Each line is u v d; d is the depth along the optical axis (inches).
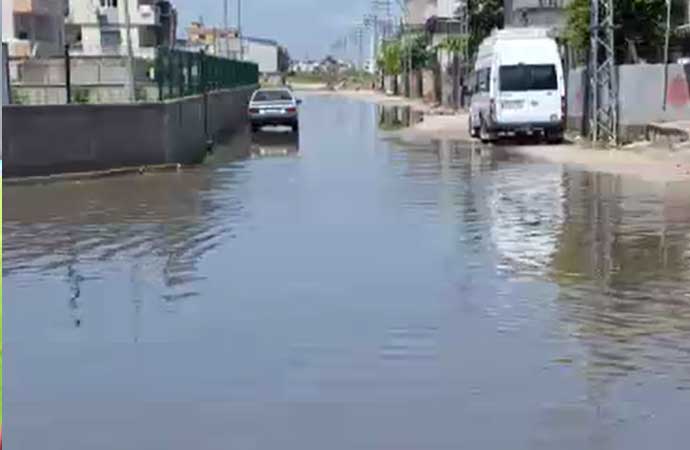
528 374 287.3
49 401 270.2
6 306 384.5
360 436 240.2
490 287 405.4
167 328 348.2
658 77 1219.9
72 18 3506.4
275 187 790.5
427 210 639.1
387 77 4906.5
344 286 410.6
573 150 1136.8
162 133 938.7
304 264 459.8
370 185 796.0
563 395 268.2
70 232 565.3
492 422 247.9
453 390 273.7
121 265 466.3
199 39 4628.4
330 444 235.1
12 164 856.3
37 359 311.6
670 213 610.9
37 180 848.9
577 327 339.6
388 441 236.4
